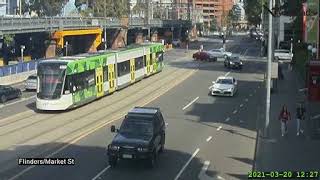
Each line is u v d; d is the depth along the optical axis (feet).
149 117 80.89
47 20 258.37
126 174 73.31
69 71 130.21
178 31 534.37
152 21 442.50
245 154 87.20
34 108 136.26
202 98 156.35
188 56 325.83
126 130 79.05
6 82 190.08
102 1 441.27
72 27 286.46
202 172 75.05
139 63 193.77
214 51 303.89
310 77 124.06
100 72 150.71
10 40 243.19
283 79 205.36
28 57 283.59
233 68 246.06
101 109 134.41
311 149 89.97
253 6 419.95
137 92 167.43
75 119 119.85
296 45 242.99
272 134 103.09
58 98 127.85
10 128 109.09
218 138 100.63
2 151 87.71
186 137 101.19
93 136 100.58
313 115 113.09
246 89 178.40
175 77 209.97
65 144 93.30
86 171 74.54
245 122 118.52
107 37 381.81
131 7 550.77
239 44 480.23
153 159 77.20
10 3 412.16
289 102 146.20
